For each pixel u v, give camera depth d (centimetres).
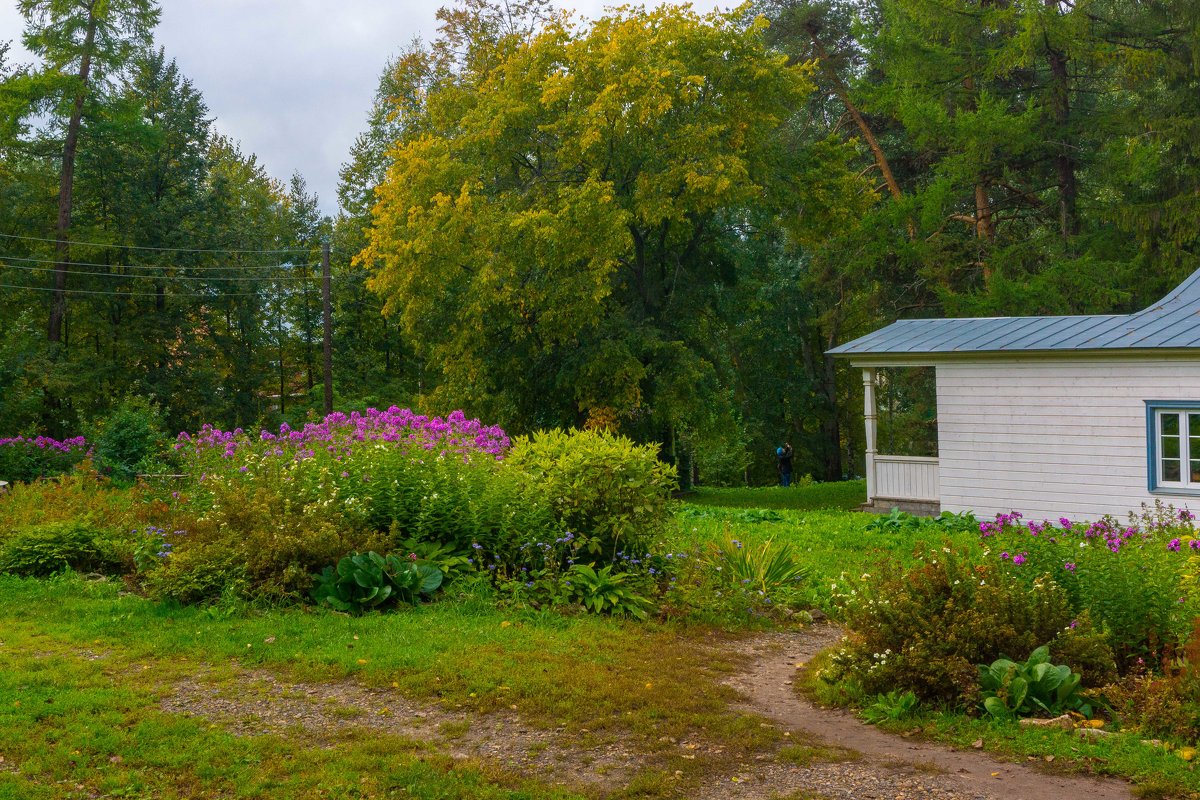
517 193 2531
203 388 3581
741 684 735
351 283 4088
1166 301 1747
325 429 1342
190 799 489
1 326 3200
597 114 2323
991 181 3006
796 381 3953
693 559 1062
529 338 2639
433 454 1082
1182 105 2795
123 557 1039
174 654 745
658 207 2377
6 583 970
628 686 695
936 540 1439
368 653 745
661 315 2738
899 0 3023
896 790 509
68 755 533
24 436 2547
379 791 502
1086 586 719
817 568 1196
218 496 1010
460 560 961
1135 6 2919
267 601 882
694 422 2742
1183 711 573
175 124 3788
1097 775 524
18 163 3531
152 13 3188
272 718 612
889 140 3584
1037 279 2695
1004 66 2856
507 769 537
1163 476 1585
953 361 1830
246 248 3909
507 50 2719
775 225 3491
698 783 521
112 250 3528
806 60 3522
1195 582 726
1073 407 1673
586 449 1027
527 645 784
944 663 642
